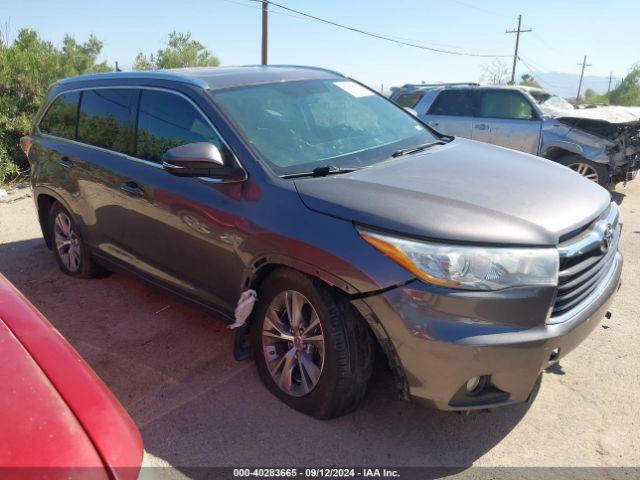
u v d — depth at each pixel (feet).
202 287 12.04
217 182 10.90
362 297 8.98
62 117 16.49
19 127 33.04
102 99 14.96
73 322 14.38
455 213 9.04
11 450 4.54
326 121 12.73
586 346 12.78
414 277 8.59
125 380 11.75
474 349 8.39
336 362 9.52
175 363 12.32
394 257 8.70
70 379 5.36
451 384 8.67
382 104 14.70
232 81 12.84
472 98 31.48
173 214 12.01
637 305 14.99
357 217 9.19
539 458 9.30
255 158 10.85
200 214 11.34
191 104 12.25
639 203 27.40
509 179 10.75
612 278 10.67
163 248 12.69
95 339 13.48
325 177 10.56
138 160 13.23
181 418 10.42
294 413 10.48
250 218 10.41
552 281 8.64
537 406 10.63
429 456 9.38
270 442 9.75
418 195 9.60
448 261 8.47
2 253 20.02
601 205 10.50
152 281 13.57
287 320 10.70
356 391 9.79
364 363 9.66
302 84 13.64
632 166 27.84
